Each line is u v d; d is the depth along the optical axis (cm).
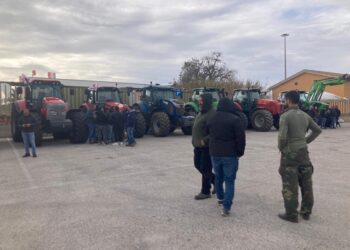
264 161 894
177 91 1659
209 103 557
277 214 486
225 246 383
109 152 1087
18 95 1373
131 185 664
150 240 403
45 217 489
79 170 812
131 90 1700
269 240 398
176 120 1534
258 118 1794
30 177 747
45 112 1241
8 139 1553
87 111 1327
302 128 455
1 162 941
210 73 4634
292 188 454
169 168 822
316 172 755
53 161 938
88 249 383
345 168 797
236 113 491
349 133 1711
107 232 430
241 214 488
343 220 460
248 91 1864
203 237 409
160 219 473
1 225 461
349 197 564
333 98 3019
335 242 390
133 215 491
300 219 466
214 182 583
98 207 531
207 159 559
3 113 1588
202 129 554
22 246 393
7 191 636
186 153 1048
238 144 473
